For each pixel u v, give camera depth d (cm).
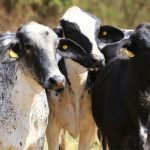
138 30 1161
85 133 1286
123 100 1175
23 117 1106
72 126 1255
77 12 1272
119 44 1194
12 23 3070
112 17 3506
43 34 1073
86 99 1273
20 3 3225
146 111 1165
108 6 3553
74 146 1505
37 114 1120
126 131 1182
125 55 1188
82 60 1172
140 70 1143
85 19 1261
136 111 1164
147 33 1149
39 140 1134
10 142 1116
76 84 1248
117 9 3547
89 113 1281
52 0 3288
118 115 1180
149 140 1202
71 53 1150
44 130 1142
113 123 1187
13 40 1088
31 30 1077
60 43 1123
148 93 1154
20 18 3158
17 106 1109
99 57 1198
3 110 1116
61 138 1343
